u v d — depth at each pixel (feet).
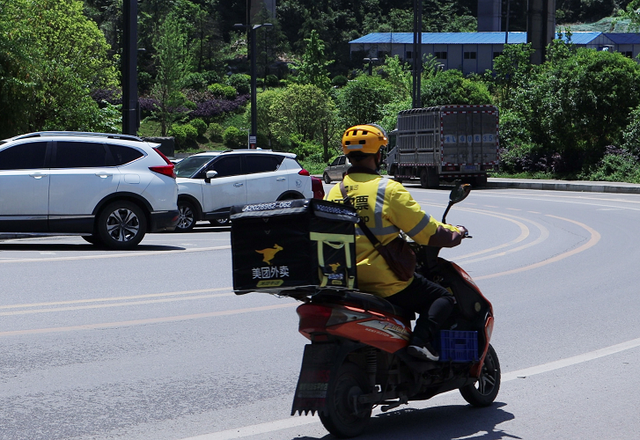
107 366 22.75
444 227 16.72
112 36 381.60
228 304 32.24
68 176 48.98
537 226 66.08
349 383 16.52
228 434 17.15
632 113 127.75
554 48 173.99
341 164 150.10
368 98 235.81
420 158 127.85
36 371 22.15
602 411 18.85
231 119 331.57
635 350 24.97
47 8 109.91
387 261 16.58
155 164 51.78
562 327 28.32
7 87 72.79
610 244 53.42
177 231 65.67
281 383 21.20
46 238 58.95
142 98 331.36
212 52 414.82
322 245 15.30
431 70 284.82
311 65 360.07
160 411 18.72
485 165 122.62
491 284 37.60
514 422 18.08
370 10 604.08
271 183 67.51
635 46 381.60
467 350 17.69
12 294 33.94
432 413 18.90
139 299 33.14
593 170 130.41
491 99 203.41
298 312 16.06
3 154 48.34
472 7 629.92
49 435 16.96
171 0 415.23
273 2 460.14
